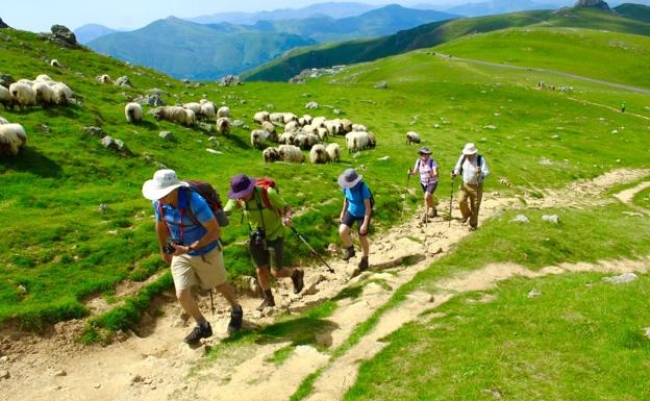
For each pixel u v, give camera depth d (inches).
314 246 715.4
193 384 386.9
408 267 645.9
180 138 1258.0
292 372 392.2
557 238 754.2
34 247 568.1
